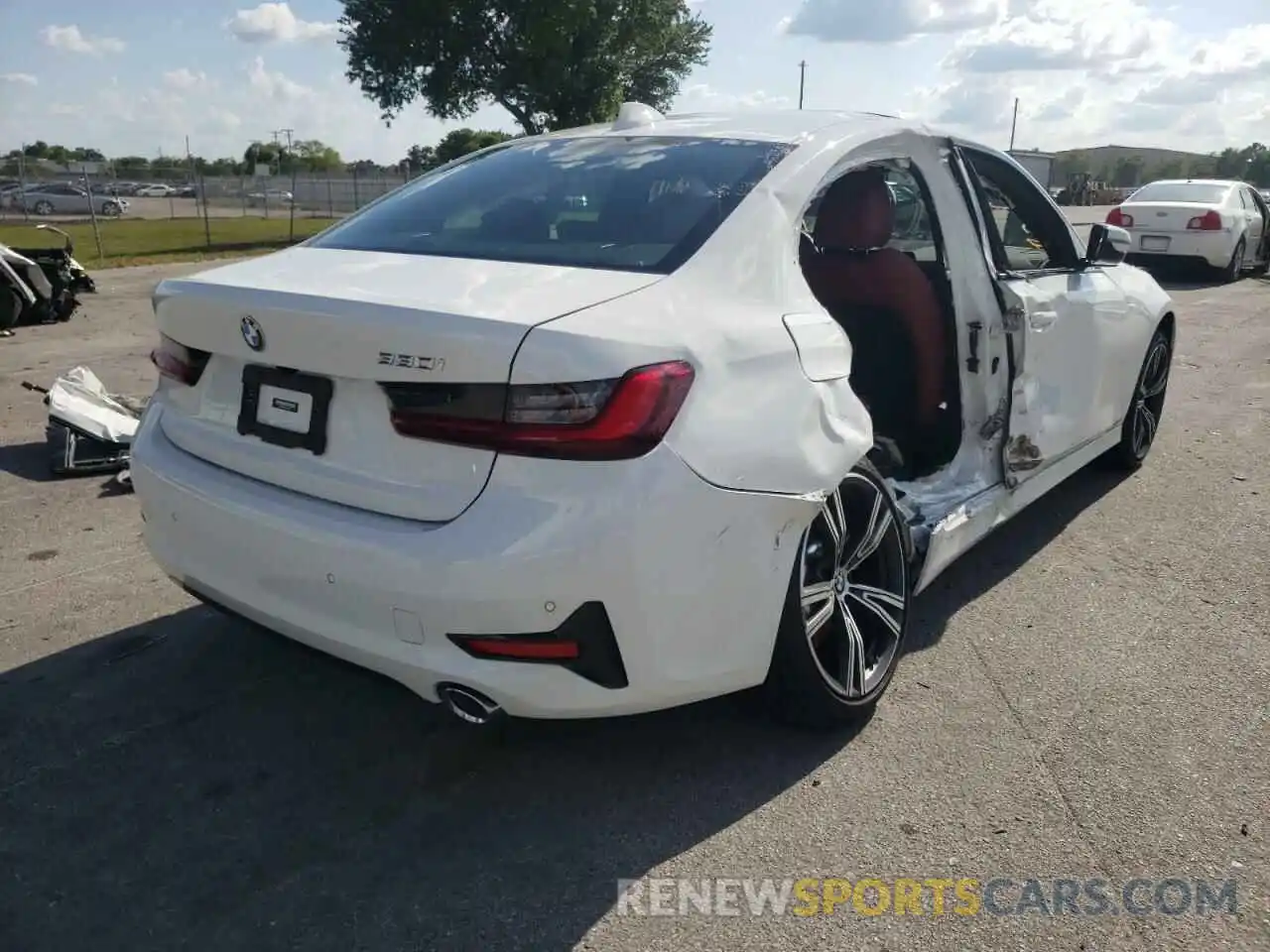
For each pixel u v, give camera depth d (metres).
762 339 2.51
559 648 2.25
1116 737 2.97
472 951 2.21
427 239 2.94
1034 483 4.10
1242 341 9.51
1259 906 2.32
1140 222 14.67
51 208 37.53
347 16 31.12
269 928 2.26
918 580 3.28
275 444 2.55
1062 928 2.26
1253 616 3.74
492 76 31.66
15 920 2.27
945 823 2.60
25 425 6.36
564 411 2.16
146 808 2.66
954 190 3.56
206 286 2.64
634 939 2.24
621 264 2.60
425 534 2.26
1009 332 3.65
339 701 3.18
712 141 3.12
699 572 2.34
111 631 3.61
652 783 2.77
